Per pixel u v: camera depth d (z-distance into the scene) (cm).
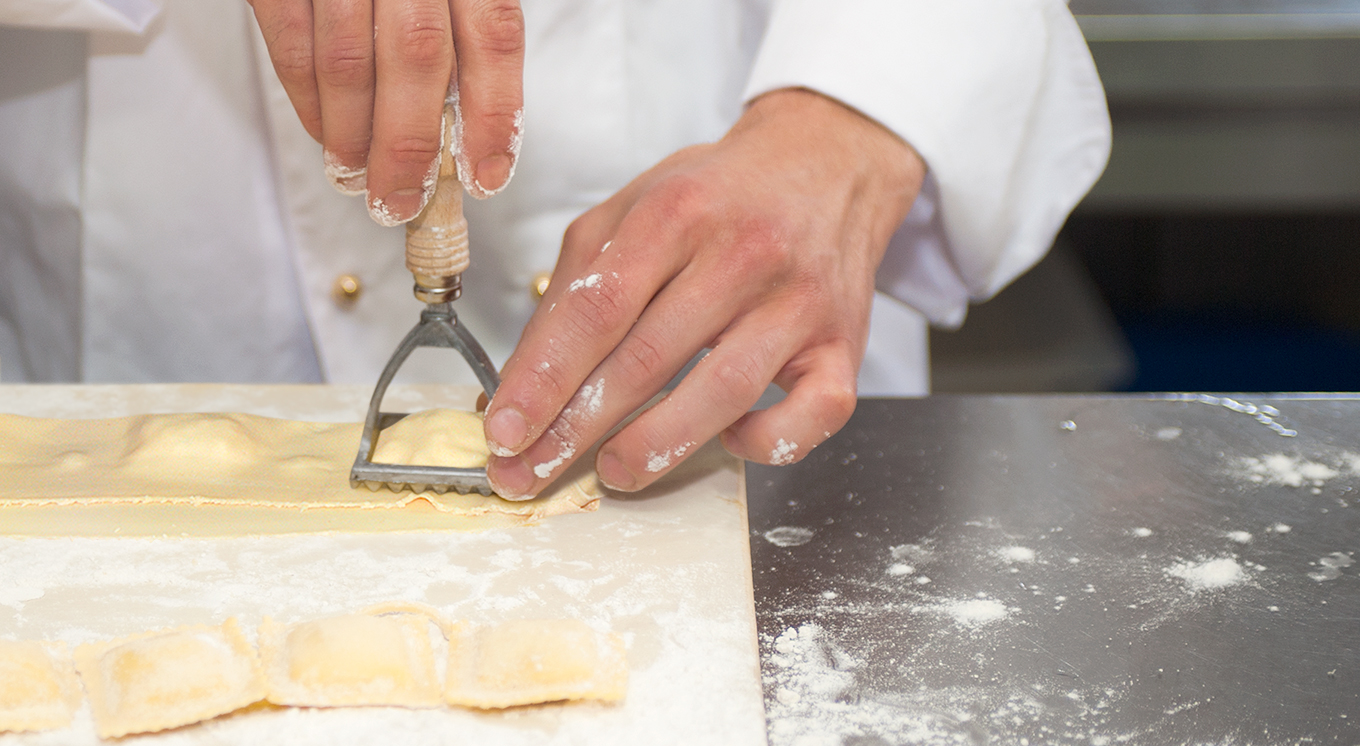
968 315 269
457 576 73
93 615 68
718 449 90
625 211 80
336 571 73
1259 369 275
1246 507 83
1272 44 201
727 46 122
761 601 72
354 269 116
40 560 73
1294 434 94
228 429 87
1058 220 117
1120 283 307
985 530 80
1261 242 296
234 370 128
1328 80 203
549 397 70
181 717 59
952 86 95
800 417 75
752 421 76
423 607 69
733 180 77
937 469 89
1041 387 246
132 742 58
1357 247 291
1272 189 214
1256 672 64
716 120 124
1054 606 71
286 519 79
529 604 70
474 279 121
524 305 121
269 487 82
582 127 113
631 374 72
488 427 71
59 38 114
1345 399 100
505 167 71
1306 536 79
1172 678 64
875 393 137
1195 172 214
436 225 73
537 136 112
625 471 75
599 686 61
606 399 73
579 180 116
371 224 114
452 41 67
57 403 96
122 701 59
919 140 93
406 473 80
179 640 62
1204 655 66
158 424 88
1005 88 99
